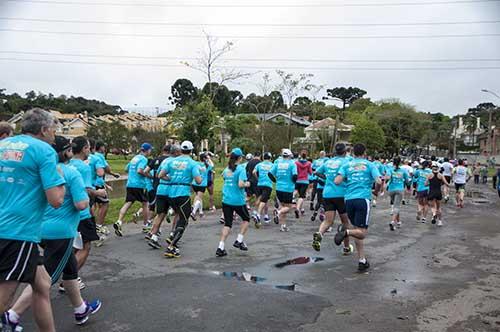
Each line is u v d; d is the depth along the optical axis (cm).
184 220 796
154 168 1046
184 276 664
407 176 1187
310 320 495
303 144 5075
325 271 712
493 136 7038
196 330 461
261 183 1148
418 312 527
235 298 566
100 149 917
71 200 454
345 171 732
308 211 1470
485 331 472
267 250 864
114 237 953
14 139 362
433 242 977
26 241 351
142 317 495
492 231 1133
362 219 707
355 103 8294
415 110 6950
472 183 3575
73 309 513
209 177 1377
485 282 658
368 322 492
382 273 705
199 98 2577
